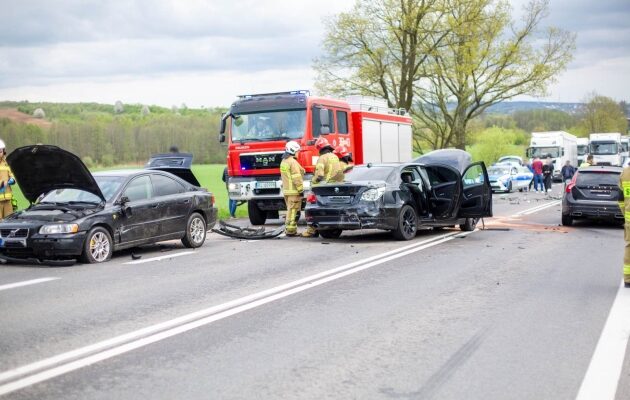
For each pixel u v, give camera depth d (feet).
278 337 21.62
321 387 16.79
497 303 26.73
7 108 399.44
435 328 22.72
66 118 408.67
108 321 23.94
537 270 35.01
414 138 152.05
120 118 415.64
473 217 51.83
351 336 21.71
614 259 39.09
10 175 46.52
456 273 34.06
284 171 52.80
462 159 57.31
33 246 37.19
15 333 22.29
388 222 47.29
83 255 38.04
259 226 64.03
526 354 19.60
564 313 24.93
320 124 61.72
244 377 17.58
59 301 27.55
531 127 376.27
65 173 40.11
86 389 16.67
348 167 52.44
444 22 132.57
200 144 357.00
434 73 137.80
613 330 22.36
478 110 144.25
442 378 17.47
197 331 22.41
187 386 16.88
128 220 40.68
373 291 29.27
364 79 134.00
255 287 30.40
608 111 346.74
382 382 17.15
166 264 37.93
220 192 154.30
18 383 17.12
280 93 62.34
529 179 136.98
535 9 136.46
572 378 17.40
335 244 46.96
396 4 130.93
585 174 59.36
